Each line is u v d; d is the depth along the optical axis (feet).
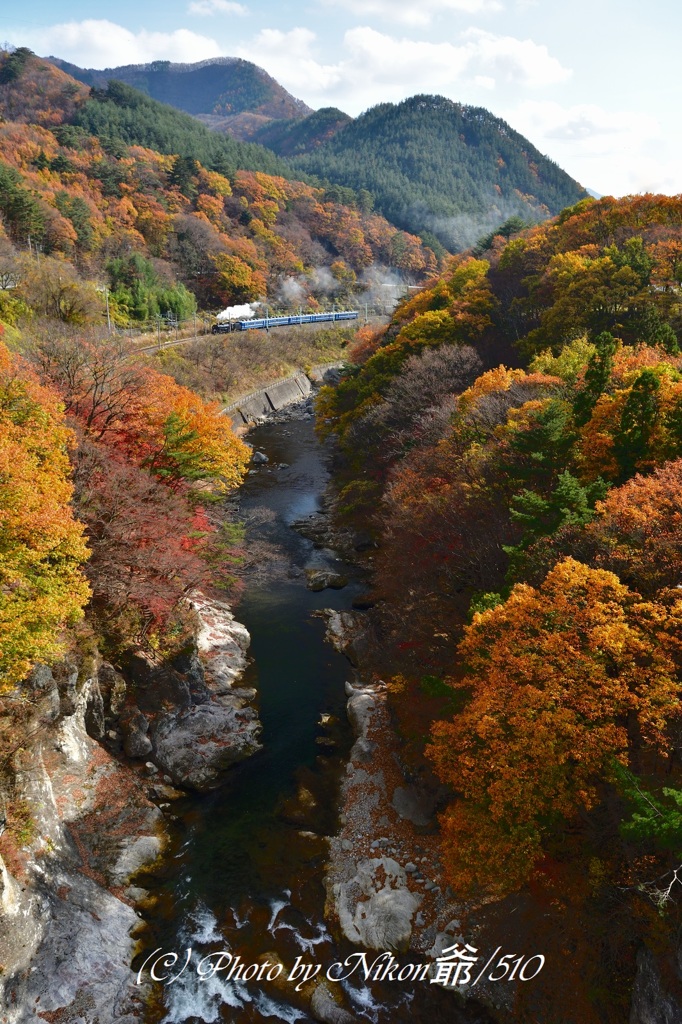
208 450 134.92
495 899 76.79
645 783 59.47
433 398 182.91
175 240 471.21
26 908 71.15
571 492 86.48
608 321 188.85
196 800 99.09
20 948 68.90
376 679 122.21
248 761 106.73
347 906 81.41
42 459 96.37
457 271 305.32
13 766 79.77
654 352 139.23
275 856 89.76
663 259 196.54
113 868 85.10
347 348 450.30
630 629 64.03
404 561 120.57
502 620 72.28
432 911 80.02
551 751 62.75
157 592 109.19
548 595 73.15
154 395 138.41
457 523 112.98
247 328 398.01
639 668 63.36
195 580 118.32
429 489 129.29
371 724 110.42
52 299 223.71
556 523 86.63
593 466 105.50
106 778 95.86
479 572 105.09
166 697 109.09
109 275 378.73
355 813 94.89
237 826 94.43
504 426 121.19
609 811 66.64
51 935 73.00
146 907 81.92
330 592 157.38
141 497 115.24
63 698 91.76
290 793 100.48
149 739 104.63
